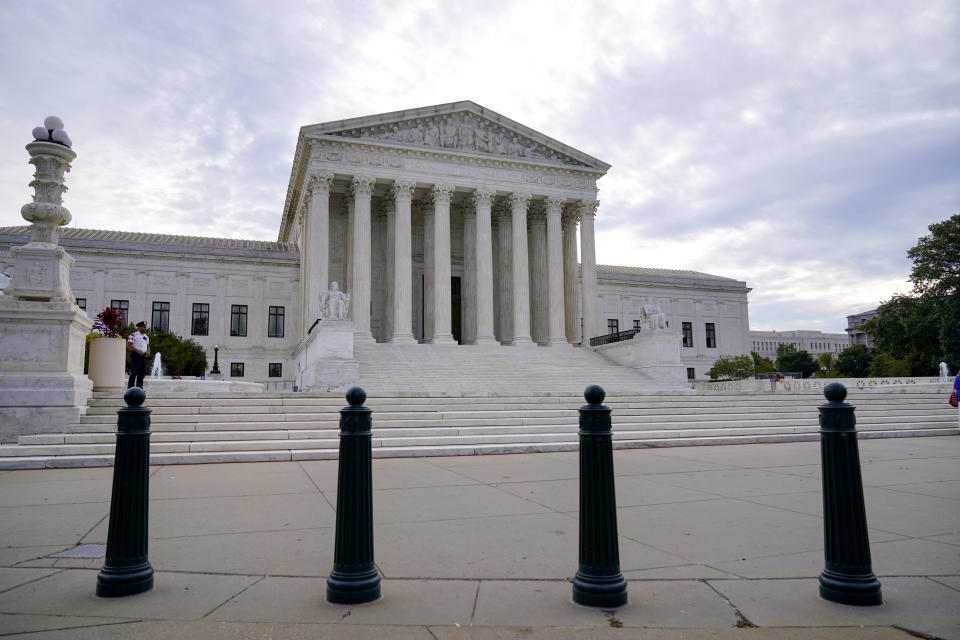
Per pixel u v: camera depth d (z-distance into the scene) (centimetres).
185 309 5569
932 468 1372
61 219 1762
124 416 564
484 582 575
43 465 1414
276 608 506
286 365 5722
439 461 1538
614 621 475
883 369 7475
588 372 3806
